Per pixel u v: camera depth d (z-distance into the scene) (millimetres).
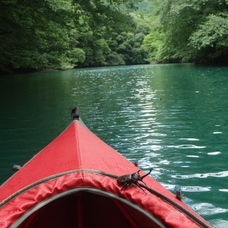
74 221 3127
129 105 10805
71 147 3383
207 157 5402
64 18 16453
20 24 17266
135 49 71500
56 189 2139
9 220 1935
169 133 6949
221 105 9602
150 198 2152
